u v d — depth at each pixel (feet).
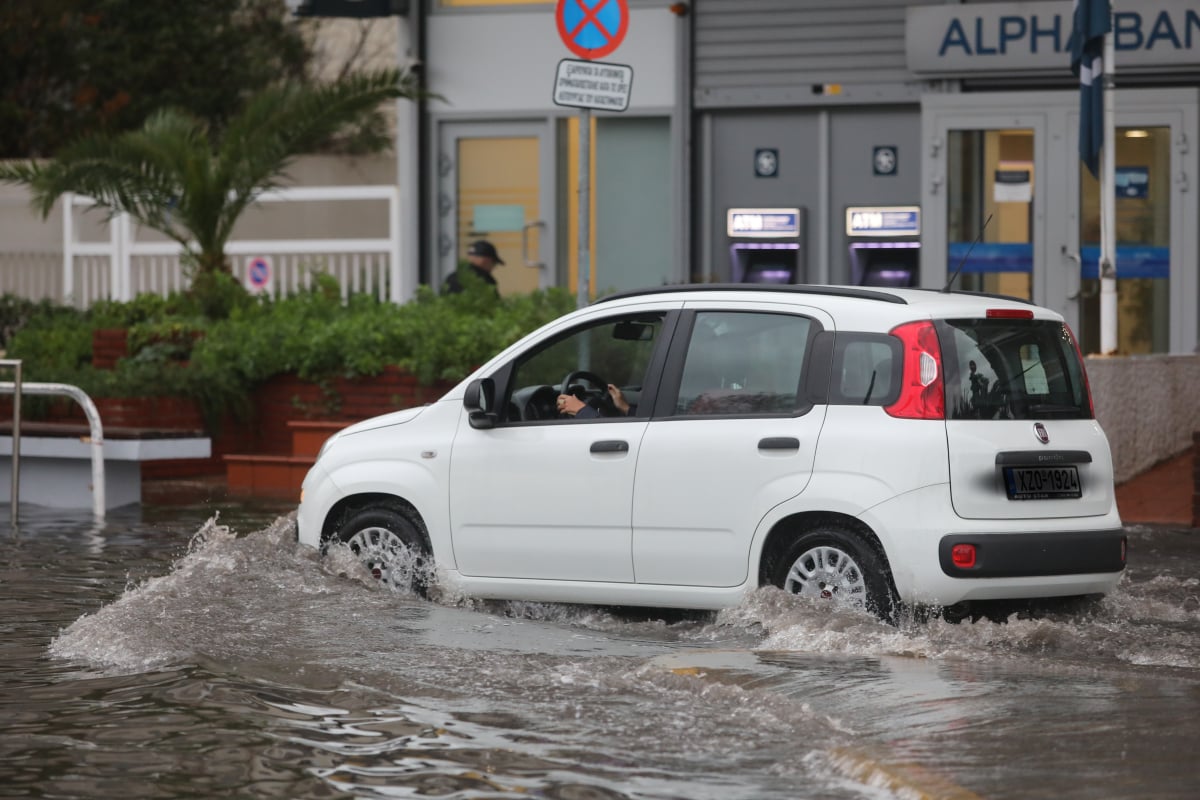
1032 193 186.09
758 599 84.99
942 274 188.14
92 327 191.01
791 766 60.03
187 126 203.10
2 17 292.40
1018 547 82.69
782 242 199.93
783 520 85.97
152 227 206.18
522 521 92.99
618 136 204.33
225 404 174.29
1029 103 184.96
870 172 197.88
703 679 72.74
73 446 144.77
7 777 59.77
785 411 86.79
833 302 87.35
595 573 90.89
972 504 82.58
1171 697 69.31
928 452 82.48
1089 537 84.99
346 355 171.12
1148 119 183.32
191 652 80.38
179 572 98.02
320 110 198.39
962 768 57.88
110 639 82.69
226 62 294.25
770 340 88.43
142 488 162.20
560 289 180.14
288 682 74.18
